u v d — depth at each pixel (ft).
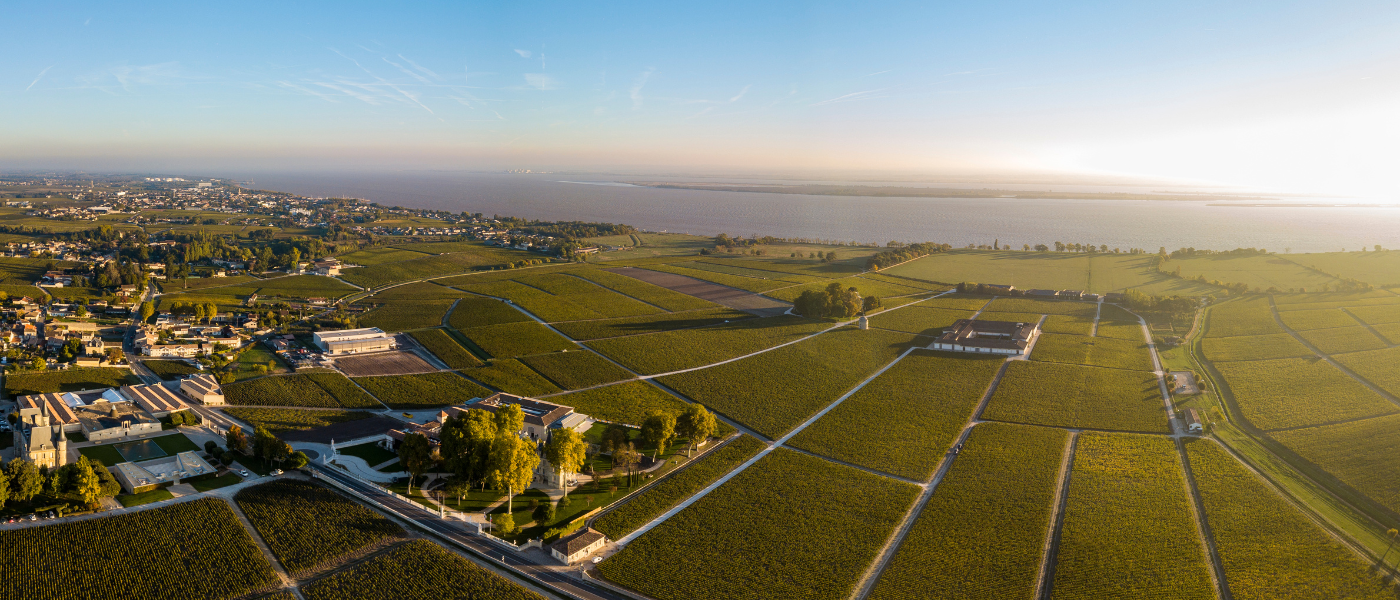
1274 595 380.17
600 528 449.89
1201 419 630.33
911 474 539.29
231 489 488.85
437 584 382.63
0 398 639.35
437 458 527.40
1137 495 498.69
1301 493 504.43
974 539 442.09
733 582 396.37
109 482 468.75
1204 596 381.81
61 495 452.35
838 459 566.36
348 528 439.63
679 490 505.25
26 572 381.60
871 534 449.89
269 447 517.55
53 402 618.03
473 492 496.23
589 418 647.56
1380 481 504.84
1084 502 488.02
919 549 429.79
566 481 510.58
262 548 417.69
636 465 539.70
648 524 459.32
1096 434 612.70
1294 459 556.92
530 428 603.26
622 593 384.47
